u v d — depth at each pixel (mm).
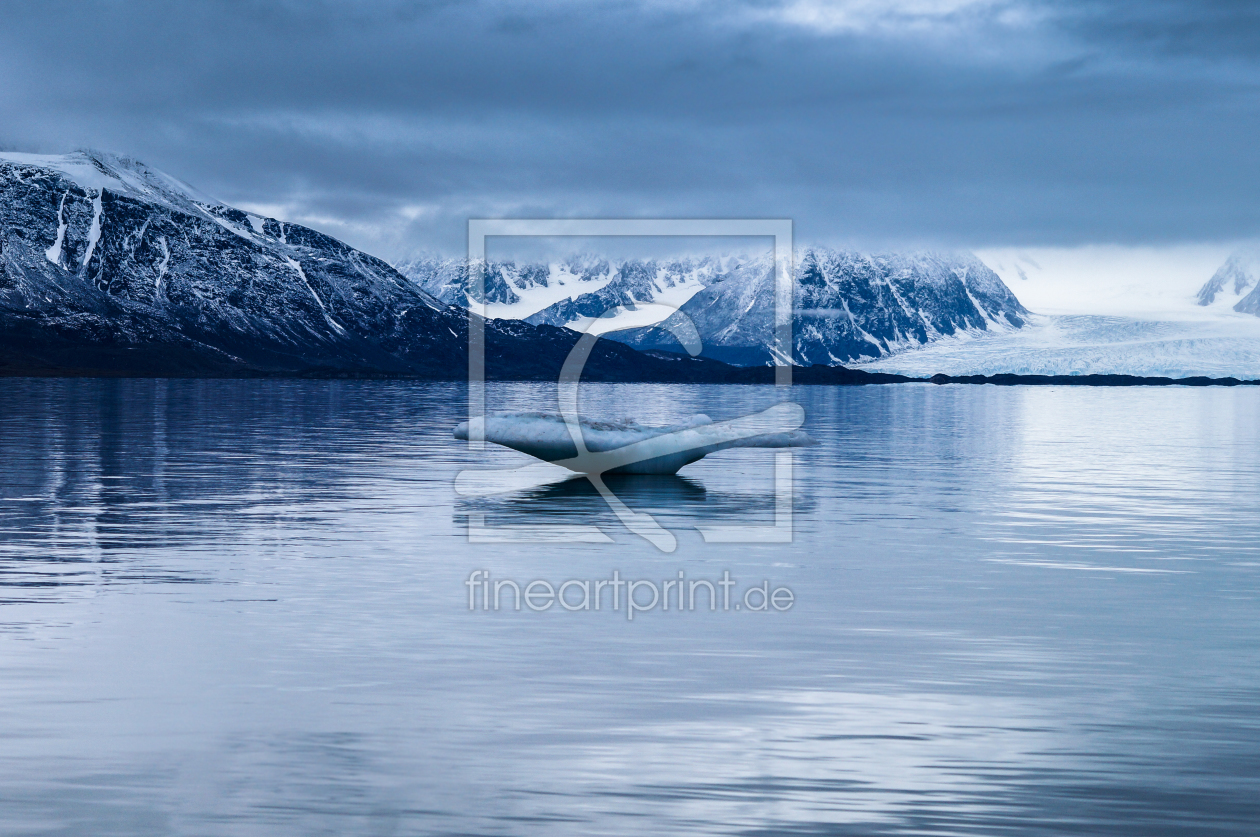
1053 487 29828
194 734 9805
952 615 14430
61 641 12766
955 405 103438
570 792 8680
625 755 9430
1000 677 11680
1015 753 9539
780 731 10016
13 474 30766
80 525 21609
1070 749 9641
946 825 8211
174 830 8008
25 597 15047
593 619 14148
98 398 97250
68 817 8195
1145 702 10883
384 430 54438
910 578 16859
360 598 15219
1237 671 11922
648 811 8367
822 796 8656
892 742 9773
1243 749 9648
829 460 39062
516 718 10305
